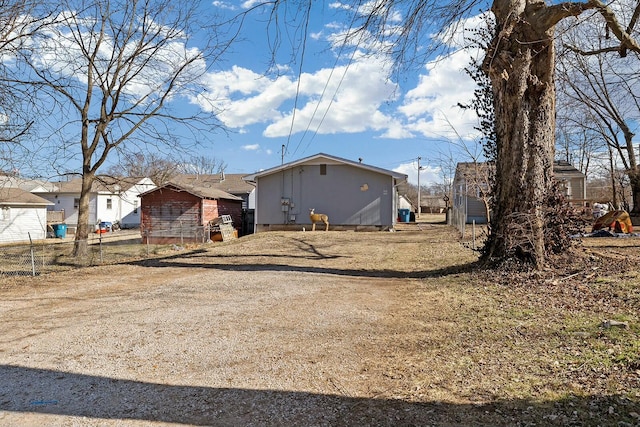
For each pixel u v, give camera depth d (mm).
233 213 25891
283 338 4453
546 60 7219
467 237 14398
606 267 6723
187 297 6609
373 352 3959
